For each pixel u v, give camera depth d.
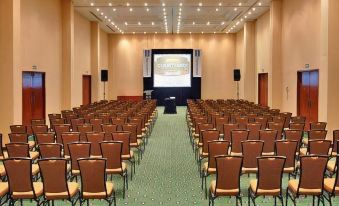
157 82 31.58
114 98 32.53
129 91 32.59
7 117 12.53
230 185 5.71
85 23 24.92
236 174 5.68
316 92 15.57
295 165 7.48
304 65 16.58
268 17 22.25
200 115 13.04
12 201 5.71
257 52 25.33
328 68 12.77
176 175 8.66
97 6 20.89
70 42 19.69
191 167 9.44
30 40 15.61
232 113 13.67
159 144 12.87
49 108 18.03
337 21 12.67
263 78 24.25
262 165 5.58
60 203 6.63
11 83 12.51
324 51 12.99
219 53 32.47
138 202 6.75
